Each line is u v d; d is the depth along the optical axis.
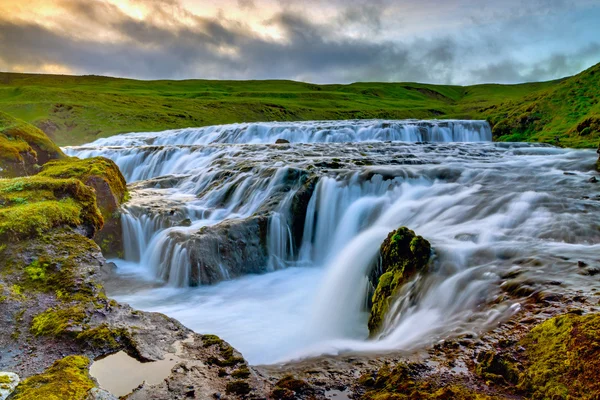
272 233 14.02
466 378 4.80
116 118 70.19
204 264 12.10
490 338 5.58
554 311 5.82
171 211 15.38
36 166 15.99
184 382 5.35
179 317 9.79
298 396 5.01
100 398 4.72
